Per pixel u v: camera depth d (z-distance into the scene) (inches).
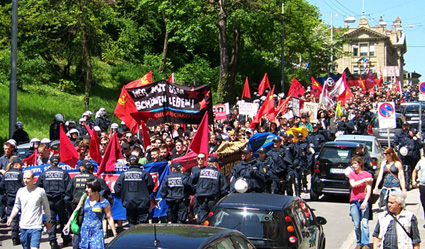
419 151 771.4
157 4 1684.3
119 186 475.2
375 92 1900.8
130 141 640.4
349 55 2728.8
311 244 375.6
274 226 346.0
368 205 459.8
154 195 532.7
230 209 355.9
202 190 488.1
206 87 680.4
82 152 546.6
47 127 1012.5
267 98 892.6
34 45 1274.6
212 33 1540.4
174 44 1948.8
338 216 630.5
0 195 571.5
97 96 1363.2
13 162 512.4
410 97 2156.7
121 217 522.0
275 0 1523.1
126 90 680.4
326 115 1081.4
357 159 460.8
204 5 1491.1
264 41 1659.7
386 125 746.2
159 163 537.0
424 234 519.2
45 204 408.5
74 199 453.1
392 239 295.9
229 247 266.4
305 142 756.0
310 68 2433.6
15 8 681.0
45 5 1159.6
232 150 643.5
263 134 684.7
